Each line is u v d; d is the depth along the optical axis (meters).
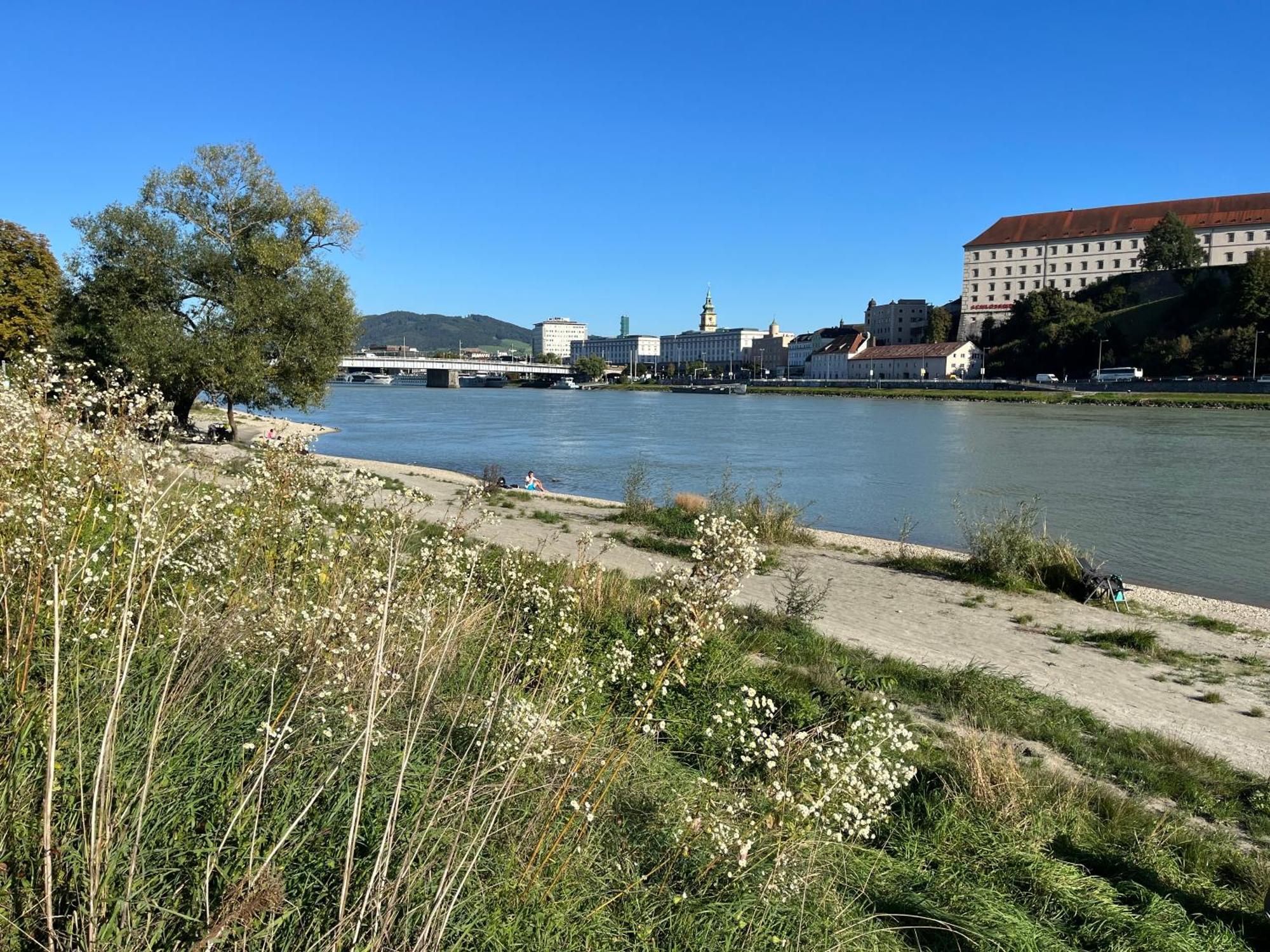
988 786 5.99
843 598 13.89
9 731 2.93
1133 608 14.73
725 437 58.03
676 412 93.19
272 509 5.12
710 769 5.09
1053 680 10.13
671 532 18.27
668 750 5.36
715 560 3.74
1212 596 17.02
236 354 29.53
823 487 32.66
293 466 5.55
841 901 3.99
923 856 5.04
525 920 3.05
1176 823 6.29
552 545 15.23
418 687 4.54
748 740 4.90
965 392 121.25
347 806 3.28
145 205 31.42
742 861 3.56
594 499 27.00
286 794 3.12
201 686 3.78
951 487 32.56
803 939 3.55
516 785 3.73
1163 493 30.66
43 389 4.72
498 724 4.11
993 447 49.12
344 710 3.55
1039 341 134.62
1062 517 25.75
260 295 30.86
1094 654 11.48
